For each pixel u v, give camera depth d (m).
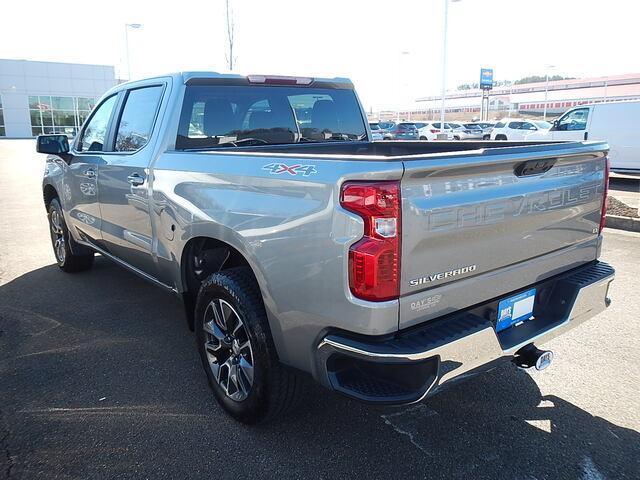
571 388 3.49
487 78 58.81
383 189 2.18
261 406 2.90
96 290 5.45
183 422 3.13
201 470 2.72
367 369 2.39
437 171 2.27
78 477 2.67
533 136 23.61
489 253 2.59
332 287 2.34
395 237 2.21
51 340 4.27
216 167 3.04
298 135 4.46
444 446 2.90
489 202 2.50
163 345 4.18
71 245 5.68
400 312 2.29
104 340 4.27
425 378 2.31
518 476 2.66
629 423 3.09
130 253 4.23
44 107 50.12
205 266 3.47
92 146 4.86
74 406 3.31
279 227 2.56
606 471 2.69
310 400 3.37
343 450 2.87
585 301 3.04
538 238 2.84
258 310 2.82
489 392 3.45
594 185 3.17
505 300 2.77
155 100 3.96
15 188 13.88
